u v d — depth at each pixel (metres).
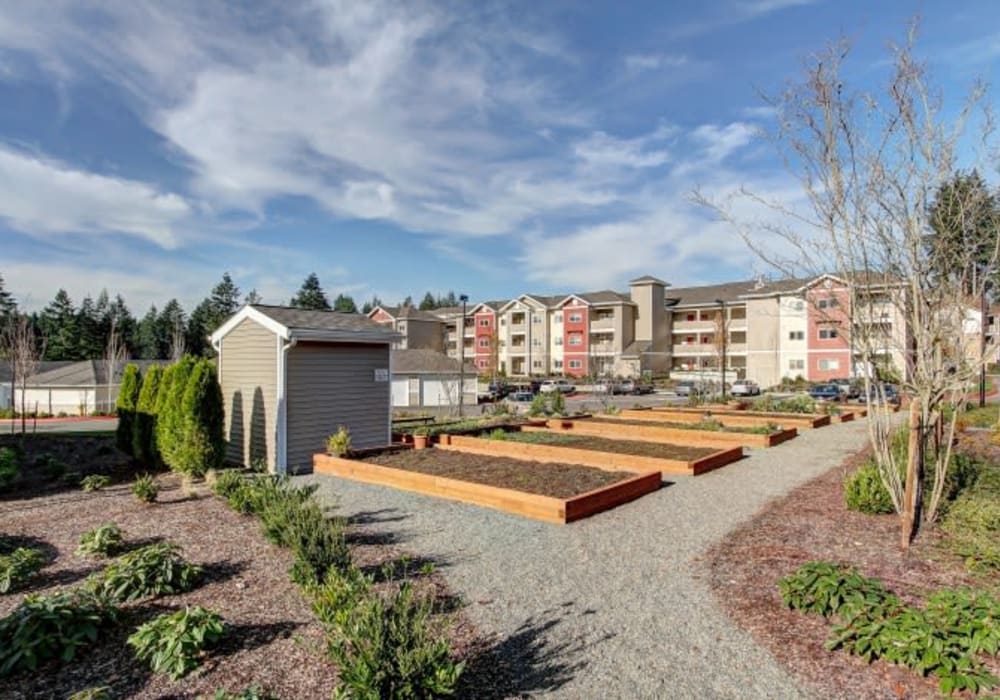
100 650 3.86
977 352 6.27
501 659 3.72
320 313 12.19
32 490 9.17
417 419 19.59
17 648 3.62
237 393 11.52
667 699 3.27
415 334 62.59
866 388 6.45
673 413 19.34
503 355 62.03
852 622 3.88
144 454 11.21
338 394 11.53
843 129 5.95
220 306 72.94
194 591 4.81
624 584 4.98
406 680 3.05
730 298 54.34
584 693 3.34
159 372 11.43
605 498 7.58
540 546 6.06
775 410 21.12
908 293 5.94
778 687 3.37
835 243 6.14
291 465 10.70
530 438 13.49
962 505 6.69
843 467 10.61
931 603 3.96
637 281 56.19
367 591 4.02
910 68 5.66
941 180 5.62
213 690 3.35
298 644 3.85
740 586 4.88
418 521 7.08
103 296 67.00
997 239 5.57
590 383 48.28
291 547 5.42
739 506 7.70
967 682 3.17
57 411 34.59
